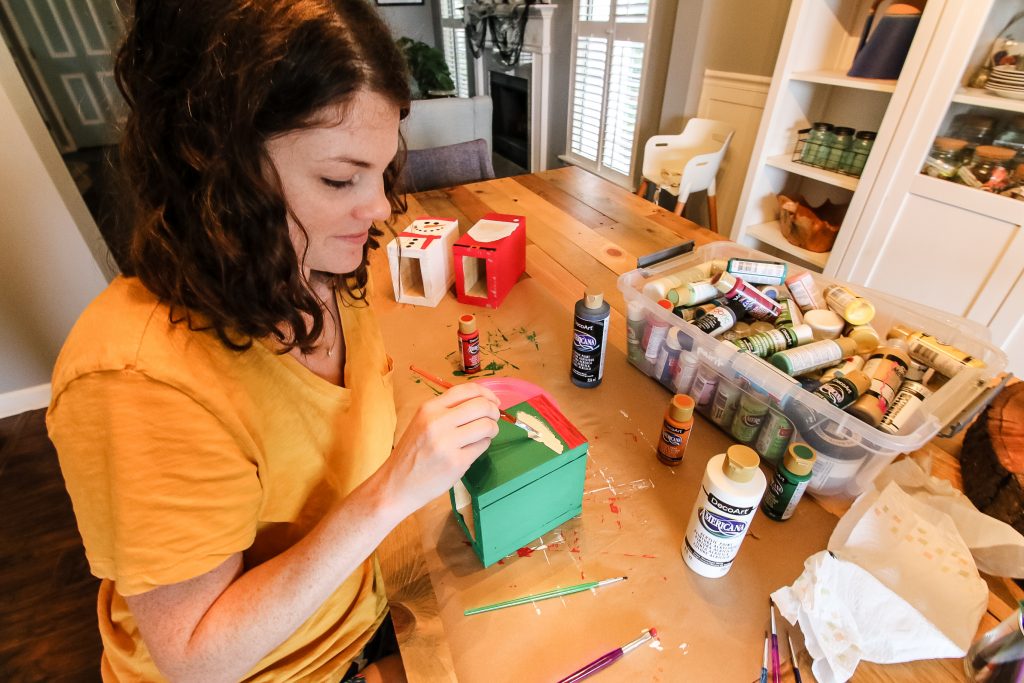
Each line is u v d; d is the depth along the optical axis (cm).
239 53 32
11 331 174
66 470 38
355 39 35
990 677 48
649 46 276
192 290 38
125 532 37
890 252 180
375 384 63
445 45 559
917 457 76
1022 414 72
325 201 40
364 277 61
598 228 150
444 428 47
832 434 67
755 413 75
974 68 151
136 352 36
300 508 54
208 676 42
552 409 67
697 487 72
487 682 51
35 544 141
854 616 54
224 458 40
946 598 55
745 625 56
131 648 52
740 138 252
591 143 350
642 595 59
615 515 68
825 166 199
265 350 44
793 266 98
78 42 275
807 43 189
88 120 290
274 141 36
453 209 163
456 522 67
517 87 433
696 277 97
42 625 123
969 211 156
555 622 56
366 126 38
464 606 58
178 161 36
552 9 348
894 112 165
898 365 76
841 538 62
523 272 126
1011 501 63
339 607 57
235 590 42
